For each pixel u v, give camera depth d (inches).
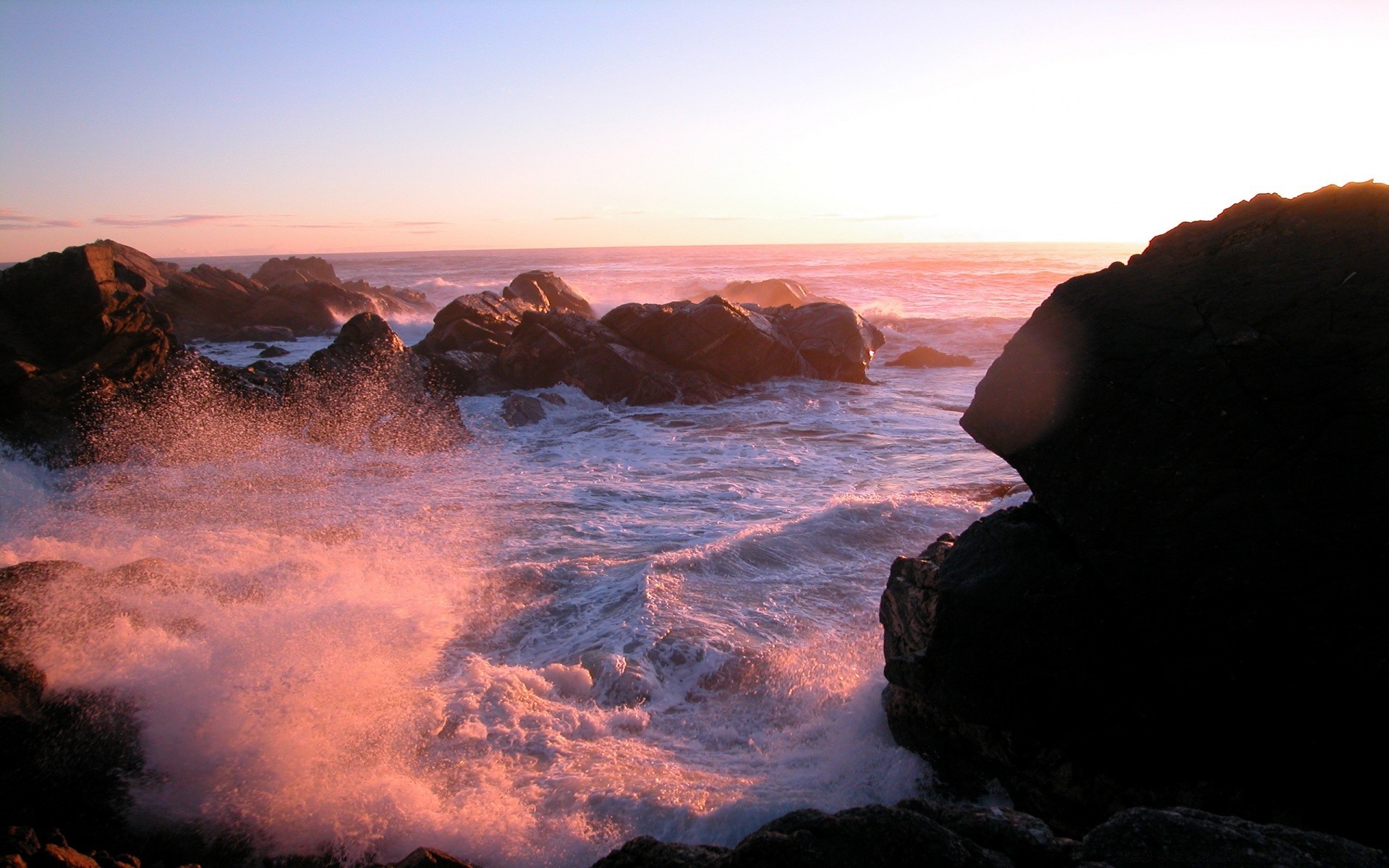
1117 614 169.8
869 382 872.3
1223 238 190.1
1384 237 168.9
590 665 264.4
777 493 477.4
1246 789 156.9
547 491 485.1
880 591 323.6
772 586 327.9
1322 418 158.7
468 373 750.5
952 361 975.6
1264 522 158.7
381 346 666.2
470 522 424.2
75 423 543.5
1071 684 172.7
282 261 2255.2
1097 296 191.5
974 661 182.1
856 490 474.9
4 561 326.0
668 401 758.5
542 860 180.9
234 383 616.1
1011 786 185.0
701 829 185.3
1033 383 188.5
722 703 248.2
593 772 210.4
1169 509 167.6
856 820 123.5
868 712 232.7
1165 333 178.9
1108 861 113.0
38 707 209.9
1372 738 145.4
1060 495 180.2
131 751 211.3
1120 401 177.6
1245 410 165.5
